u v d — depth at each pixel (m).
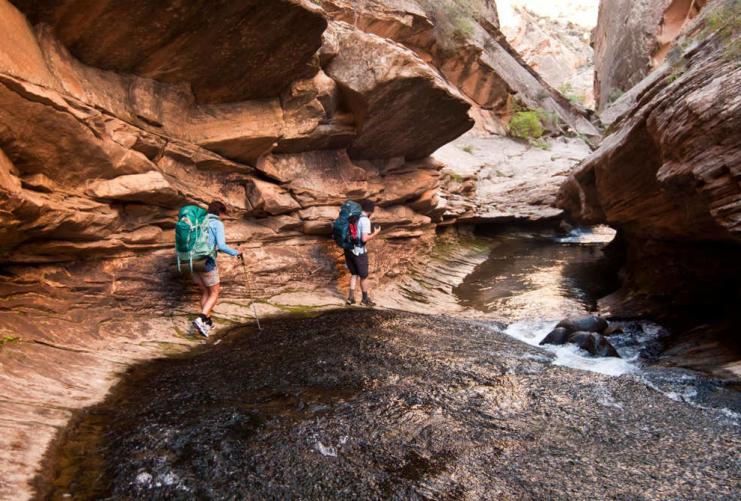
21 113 4.28
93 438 3.51
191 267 5.84
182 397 4.24
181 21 5.31
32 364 4.24
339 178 8.71
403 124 8.94
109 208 5.56
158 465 3.19
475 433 3.75
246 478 3.10
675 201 6.64
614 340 6.73
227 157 7.07
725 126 4.92
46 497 2.81
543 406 4.27
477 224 17.88
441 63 22.08
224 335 6.13
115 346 5.21
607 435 3.77
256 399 4.23
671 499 2.96
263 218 7.89
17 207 4.32
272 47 6.29
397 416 3.97
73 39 4.94
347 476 3.16
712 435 3.77
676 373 5.16
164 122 6.07
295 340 5.90
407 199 10.73
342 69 7.80
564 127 26.70
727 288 7.29
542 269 12.55
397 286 9.49
